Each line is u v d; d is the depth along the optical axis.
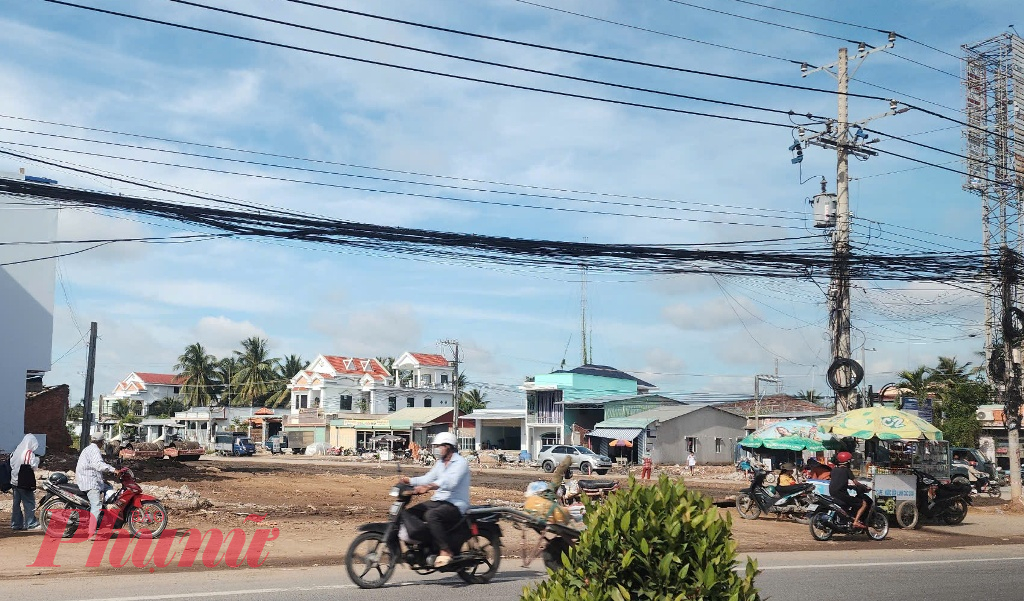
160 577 9.85
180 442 41.78
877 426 18.84
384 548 9.41
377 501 23.95
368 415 74.50
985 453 43.44
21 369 33.38
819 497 16.12
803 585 10.41
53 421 36.22
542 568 10.98
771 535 16.59
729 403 61.94
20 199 32.91
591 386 61.00
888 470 20.05
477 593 9.09
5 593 8.62
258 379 87.94
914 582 10.88
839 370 20.52
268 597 8.60
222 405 86.06
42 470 28.12
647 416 55.84
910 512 18.77
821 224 20.73
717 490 32.88
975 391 45.56
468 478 9.63
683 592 4.13
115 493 12.87
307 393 80.00
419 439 70.38
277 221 14.84
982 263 19.80
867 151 21.11
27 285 33.72
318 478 33.62
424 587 9.43
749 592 4.28
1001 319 22.44
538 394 60.97
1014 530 19.19
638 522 4.25
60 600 8.21
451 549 9.42
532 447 61.06
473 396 88.25
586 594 4.18
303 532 14.88
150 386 102.50
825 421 20.03
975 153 26.39
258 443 78.69
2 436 32.72
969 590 10.36
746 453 56.12
